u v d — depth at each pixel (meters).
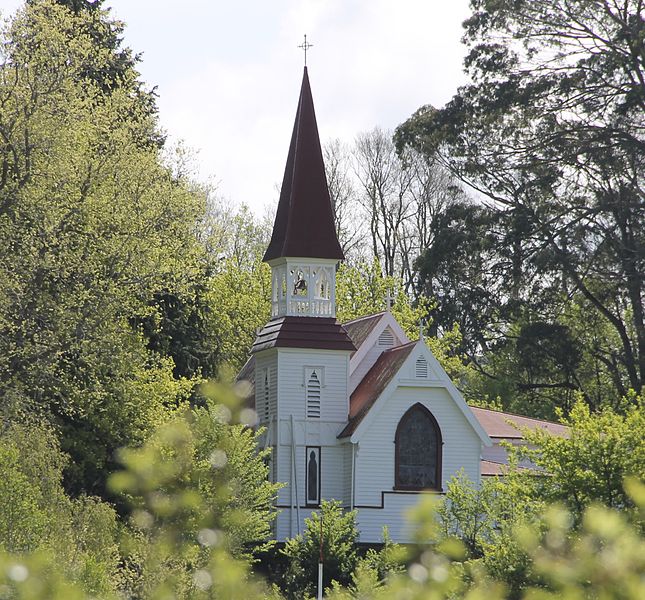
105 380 123.44
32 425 95.12
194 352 145.62
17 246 112.75
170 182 127.75
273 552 131.50
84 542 63.66
